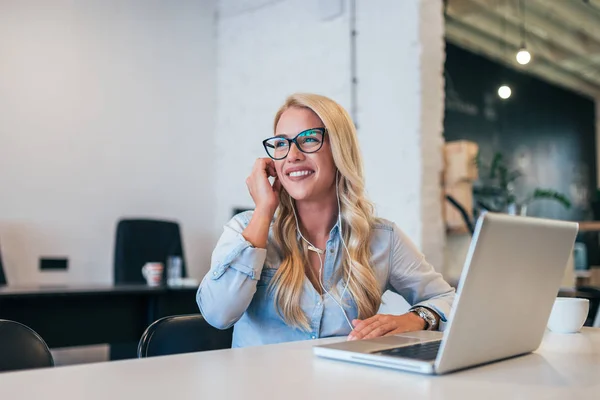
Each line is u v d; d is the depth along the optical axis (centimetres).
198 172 454
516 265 84
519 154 721
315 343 105
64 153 388
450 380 74
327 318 127
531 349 97
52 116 384
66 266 384
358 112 368
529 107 749
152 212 428
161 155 435
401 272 143
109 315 273
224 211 454
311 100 137
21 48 373
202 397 63
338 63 379
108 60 411
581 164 838
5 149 364
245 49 445
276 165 136
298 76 404
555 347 105
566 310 124
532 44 676
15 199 366
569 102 828
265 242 125
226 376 74
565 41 671
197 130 455
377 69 360
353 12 374
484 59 686
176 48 447
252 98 437
